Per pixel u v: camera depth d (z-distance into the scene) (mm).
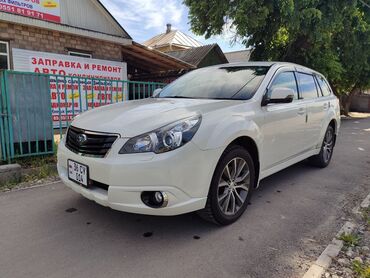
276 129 3615
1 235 2805
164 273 2314
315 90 4977
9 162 4453
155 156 2439
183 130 2555
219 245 2721
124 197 2486
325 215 3436
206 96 3609
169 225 3051
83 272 2299
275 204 3707
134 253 2564
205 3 11383
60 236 2807
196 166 2584
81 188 2789
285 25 11188
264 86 3547
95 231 2906
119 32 11281
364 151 7375
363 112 27391
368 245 2789
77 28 9922
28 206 3441
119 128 2621
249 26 10359
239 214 3193
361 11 13039
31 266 2357
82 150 2770
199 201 2666
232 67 4125
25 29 9172
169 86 4316
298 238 2896
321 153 5238
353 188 4395
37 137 4742
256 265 2453
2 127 4355
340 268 2436
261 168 3457
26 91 4547
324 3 10594
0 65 8891
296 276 2336
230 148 2949
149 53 11984
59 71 9672
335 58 13562
